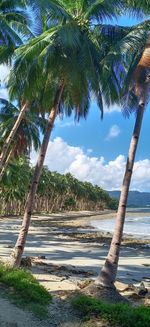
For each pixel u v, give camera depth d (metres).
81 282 15.76
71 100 18.81
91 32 17.22
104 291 12.09
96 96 17.55
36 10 17.80
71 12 17.92
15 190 81.12
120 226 12.71
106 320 9.20
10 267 12.88
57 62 16.23
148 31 14.49
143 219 106.00
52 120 17.33
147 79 13.24
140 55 14.45
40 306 9.76
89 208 170.12
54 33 16.25
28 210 16.86
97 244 36.81
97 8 16.94
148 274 21.14
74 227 64.56
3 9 26.05
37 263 21.50
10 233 45.34
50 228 60.09
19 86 18.33
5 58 24.69
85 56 16.22
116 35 17.09
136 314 9.20
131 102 15.59
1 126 34.34
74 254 28.44
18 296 10.12
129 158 12.92
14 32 24.33
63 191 125.62
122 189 12.88
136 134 13.02
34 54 17.12
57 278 16.84
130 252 31.58
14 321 8.58
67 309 9.95
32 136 35.84
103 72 16.69
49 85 17.83
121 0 16.38
